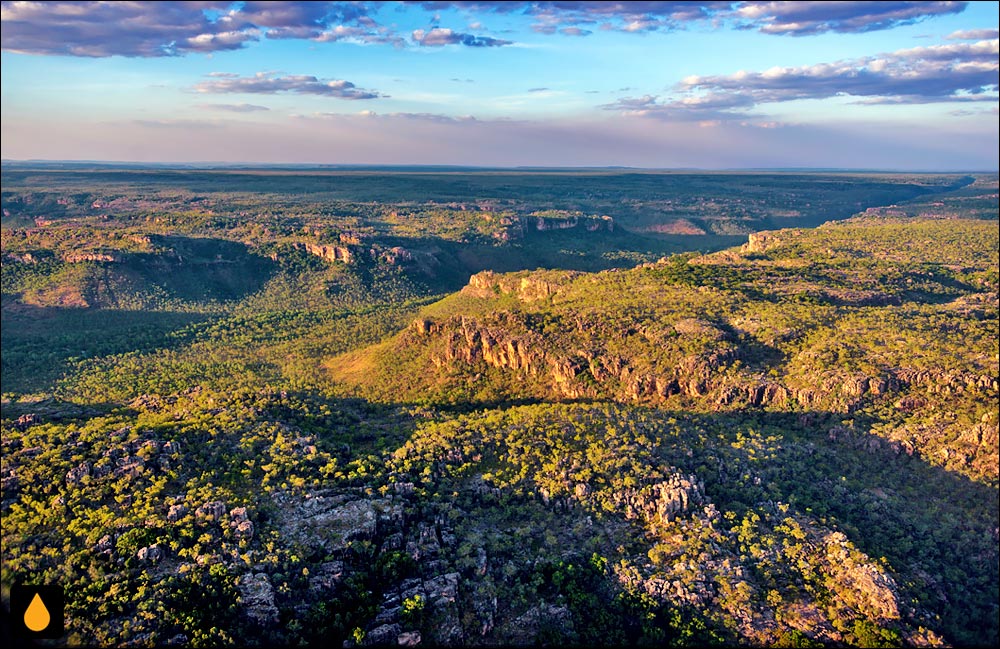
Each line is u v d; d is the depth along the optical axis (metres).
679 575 126.12
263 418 166.75
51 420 155.88
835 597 125.75
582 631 117.50
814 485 160.75
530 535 133.88
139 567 110.31
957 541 150.25
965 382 186.50
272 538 118.88
